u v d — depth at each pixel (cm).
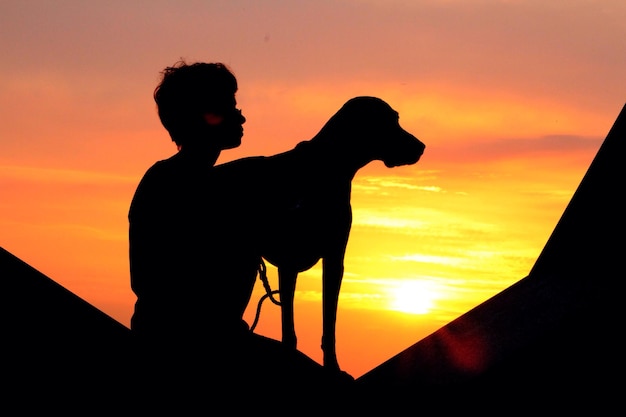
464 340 419
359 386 402
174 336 320
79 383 297
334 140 426
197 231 328
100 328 306
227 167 404
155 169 335
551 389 368
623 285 398
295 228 416
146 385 306
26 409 291
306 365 393
